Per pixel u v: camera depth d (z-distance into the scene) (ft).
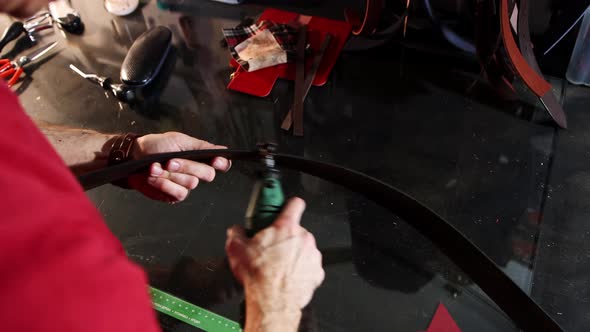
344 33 3.31
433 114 2.91
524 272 2.30
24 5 1.44
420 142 2.80
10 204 0.81
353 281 2.32
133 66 3.04
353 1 3.53
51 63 3.34
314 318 2.23
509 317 2.20
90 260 0.87
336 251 2.42
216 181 2.69
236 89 3.06
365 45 3.24
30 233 0.81
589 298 2.21
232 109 3.01
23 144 0.93
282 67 3.14
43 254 0.81
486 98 2.96
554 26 3.06
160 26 3.30
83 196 1.01
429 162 2.71
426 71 3.12
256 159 2.43
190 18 3.54
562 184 2.58
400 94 3.02
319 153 2.78
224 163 2.52
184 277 2.37
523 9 2.59
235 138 2.86
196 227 2.54
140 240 2.52
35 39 3.50
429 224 2.32
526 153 2.71
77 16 3.51
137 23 3.55
